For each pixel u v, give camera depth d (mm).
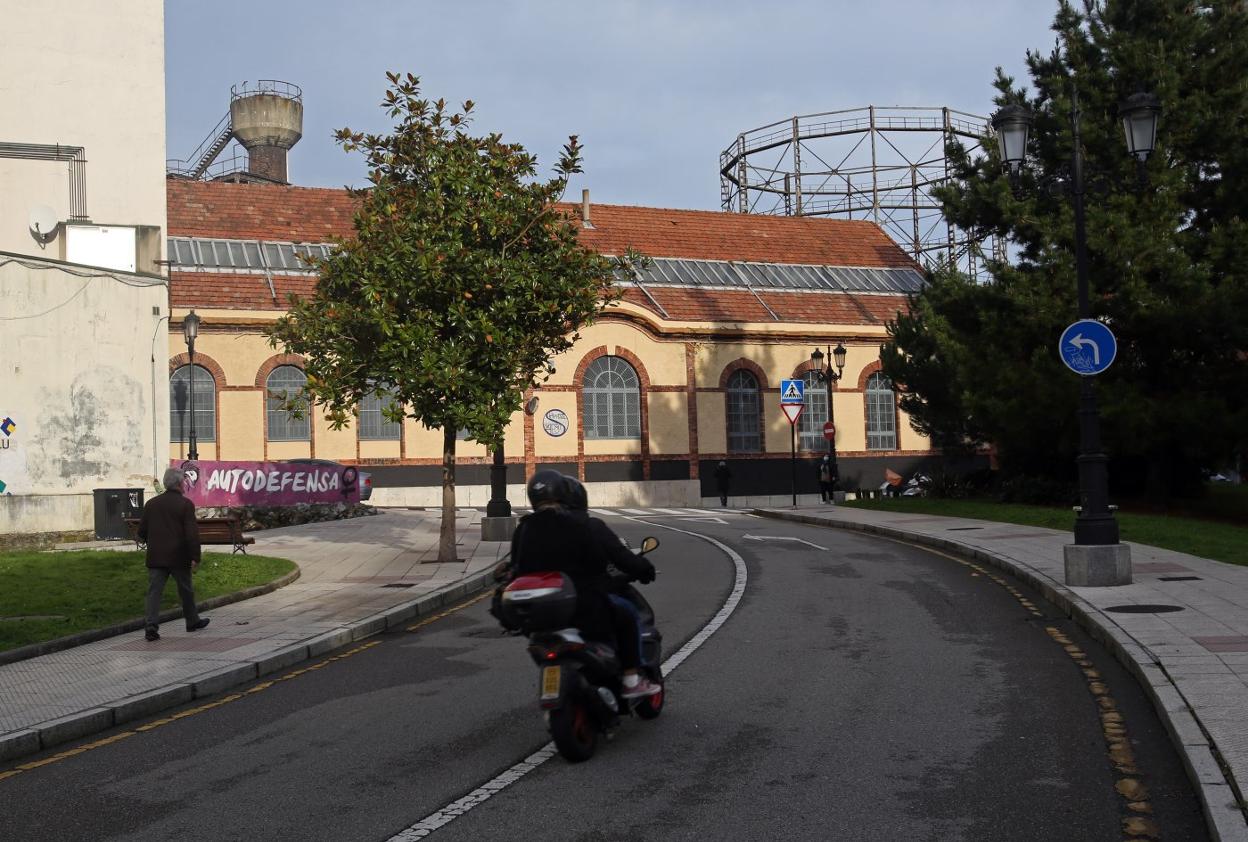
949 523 24984
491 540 23766
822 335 46031
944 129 54000
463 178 19141
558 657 7125
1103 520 13852
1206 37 27547
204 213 42031
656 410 43500
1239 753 6273
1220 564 15672
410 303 19203
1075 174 14867
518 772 6938
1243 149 25984
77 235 26078
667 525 28203
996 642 10953
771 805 6113
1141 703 8219
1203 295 24672
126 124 28688
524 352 20000
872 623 12281
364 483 34094
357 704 9195
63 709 8867
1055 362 26359
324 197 44594
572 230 20359
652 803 6215
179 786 6969
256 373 37969
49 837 6051
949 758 6922
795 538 23578
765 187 56188
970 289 28812
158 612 12328
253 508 28938
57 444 23891
